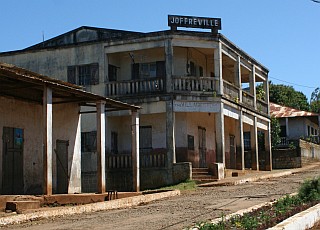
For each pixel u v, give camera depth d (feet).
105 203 49.32
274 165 127.65
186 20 86.43
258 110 111.34
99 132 61.36
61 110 67.97
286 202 41.65
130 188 85.71
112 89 88.12
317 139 159.12
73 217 42.14
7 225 37.19
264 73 119.85
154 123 90.07
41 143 64.80
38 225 37.04
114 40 88.38
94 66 89.56
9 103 59.31
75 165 70.49
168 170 82.58
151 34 85.87
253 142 108.17
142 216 40.37
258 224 30.45
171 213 41.50
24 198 48.98
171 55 85.05
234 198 52.75
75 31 97.76
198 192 64.75
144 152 87.04
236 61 98.89
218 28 88.33
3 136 57.93
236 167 100.48
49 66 92.32
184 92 85.10
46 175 51.67
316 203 42.39
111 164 87.71
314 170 108.68
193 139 92.94
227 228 29.35
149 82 86.17
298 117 154.61
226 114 91.20
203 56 99.81
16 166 59.93
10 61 94.84
